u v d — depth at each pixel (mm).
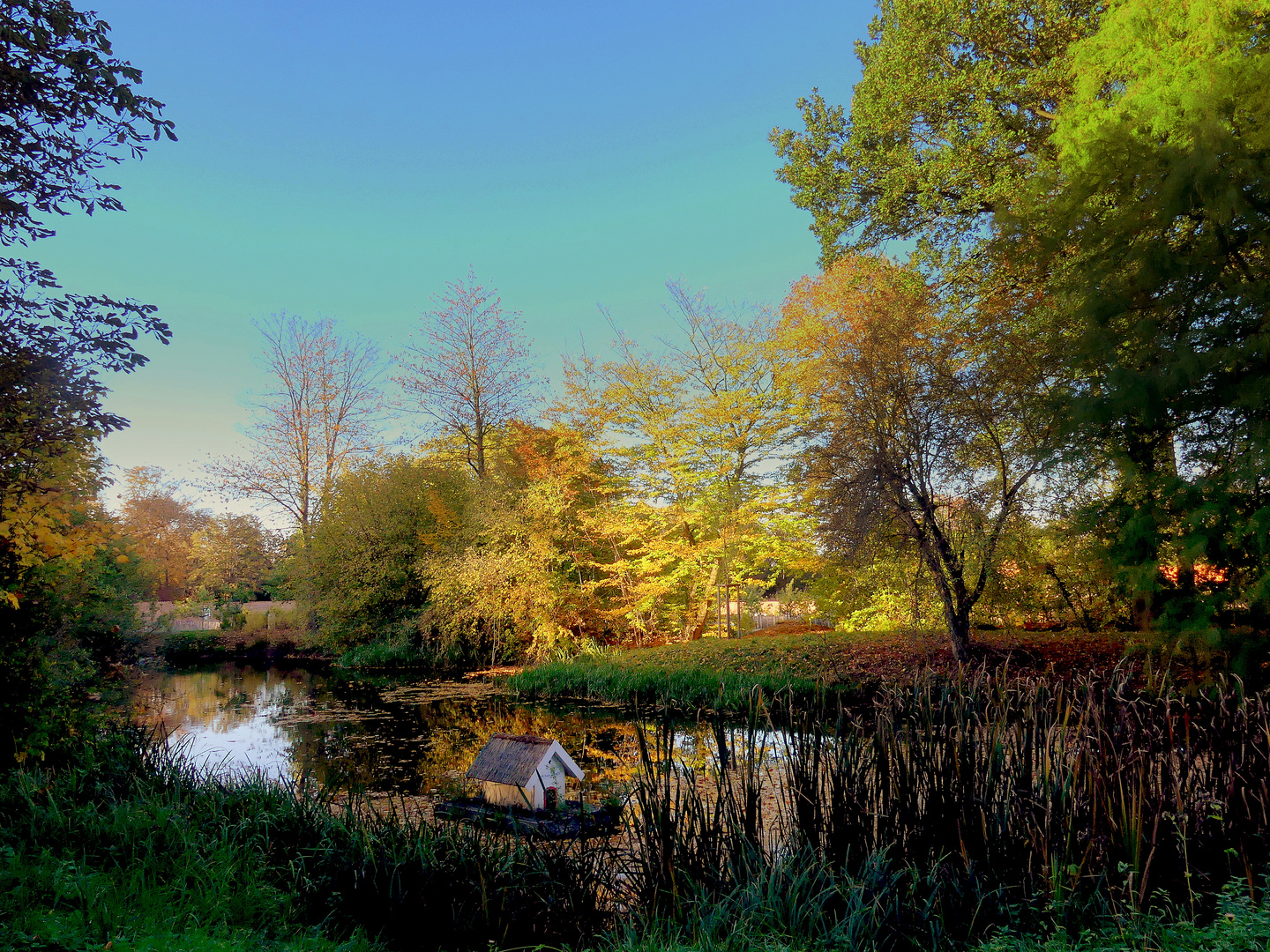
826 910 4375
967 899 4242
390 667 26578
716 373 23391
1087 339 10945
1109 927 3746
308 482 32125
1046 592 17547
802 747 5332
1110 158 11070
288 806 6707
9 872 4293
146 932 3926
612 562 27500
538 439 26516
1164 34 11211
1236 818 4582
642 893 4902
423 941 4773
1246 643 9766
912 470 15148
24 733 8211
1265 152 9445
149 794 6559
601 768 10320
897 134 17281
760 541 22906
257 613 36281
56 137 6039
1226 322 9797
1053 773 4793
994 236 14320
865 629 20688
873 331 15305
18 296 5941
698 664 17750
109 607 15359
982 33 16422
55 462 6586
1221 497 9680
